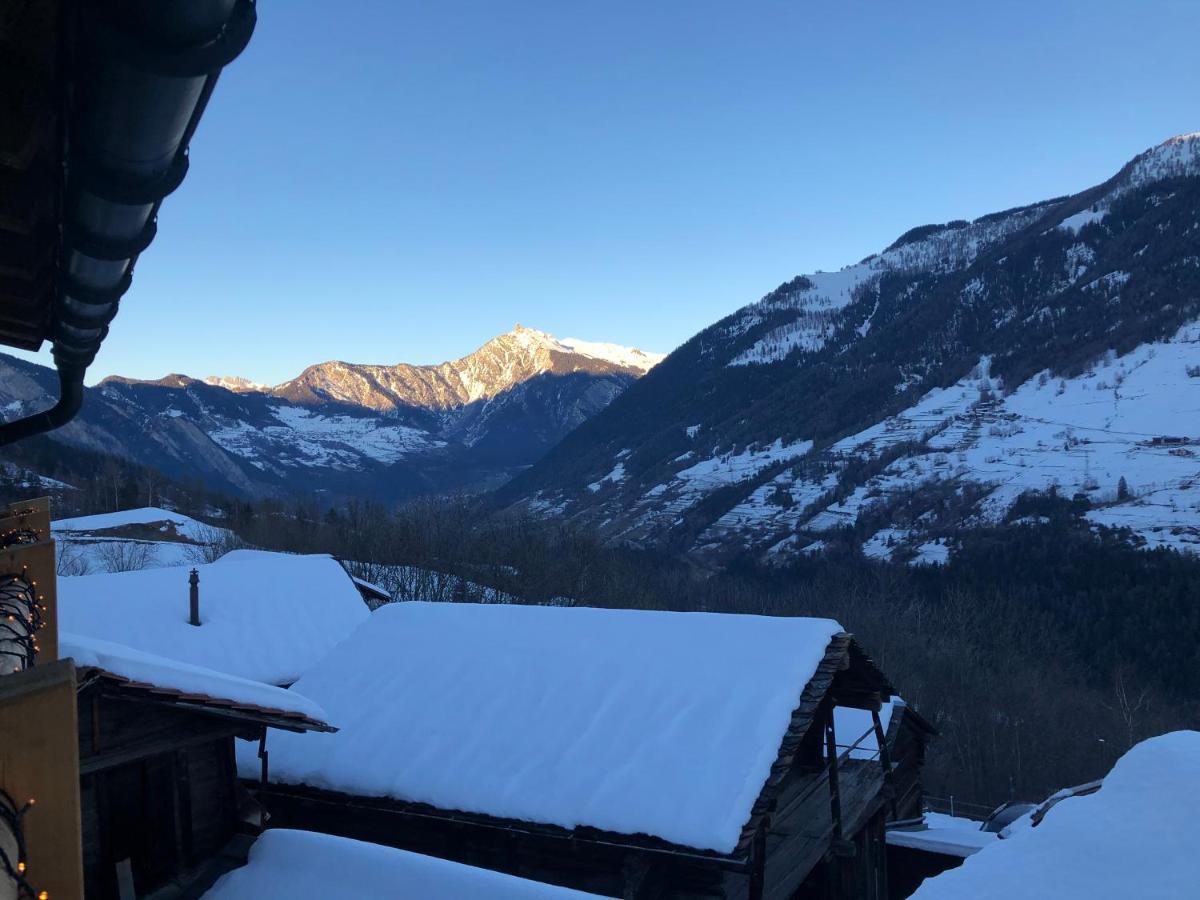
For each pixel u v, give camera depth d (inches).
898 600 2758.4
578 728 438.3
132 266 139.7
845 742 720.3
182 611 872.9
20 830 87.2
